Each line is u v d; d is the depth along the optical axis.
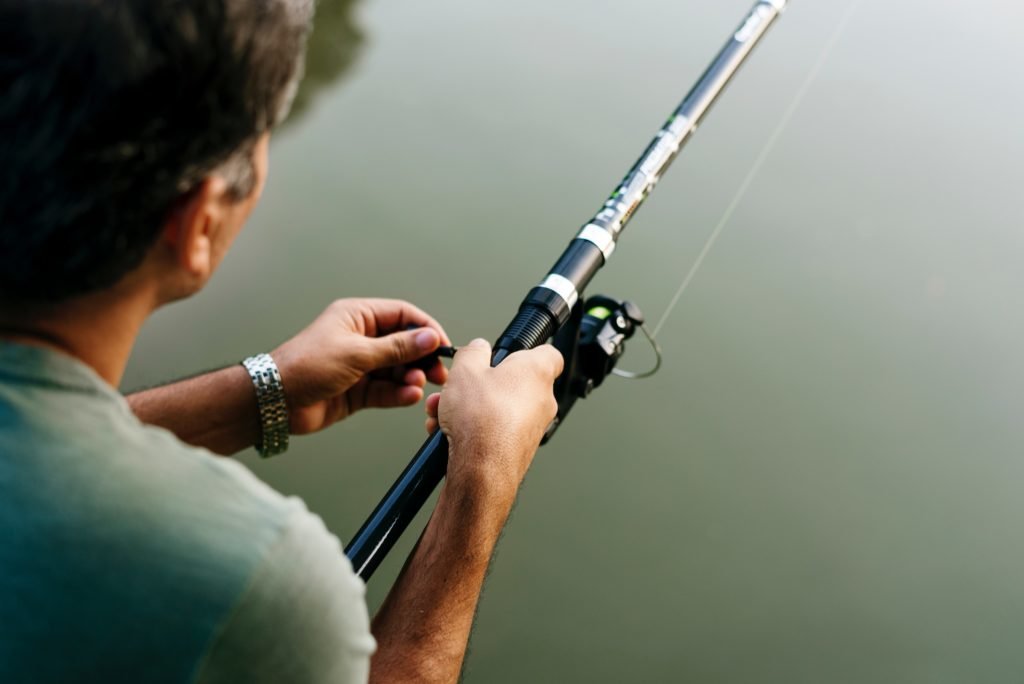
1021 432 2.39
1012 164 2.98
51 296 0.53
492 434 0.87
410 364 1.28
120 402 0.56
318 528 0.57
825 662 2.01
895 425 2.37
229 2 0.52
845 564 2.15
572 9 3.33
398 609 0.80
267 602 0.53
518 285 2.49
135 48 0.49
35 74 0.49
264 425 1.17
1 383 0.52
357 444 2.29
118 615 0.50
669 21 3.32
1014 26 3.54
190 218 0.56
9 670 0.51
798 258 2.66
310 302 2.39
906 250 2.71
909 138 3.04
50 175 0.50
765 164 2.89
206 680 0.52
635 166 1.38
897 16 3.51
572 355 1.23
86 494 0.51
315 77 2.93
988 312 2.59
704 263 2.63
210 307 2.36
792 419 2.37
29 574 0.50
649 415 2.38
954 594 2.12
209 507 0.53
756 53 3.23
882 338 2.51
